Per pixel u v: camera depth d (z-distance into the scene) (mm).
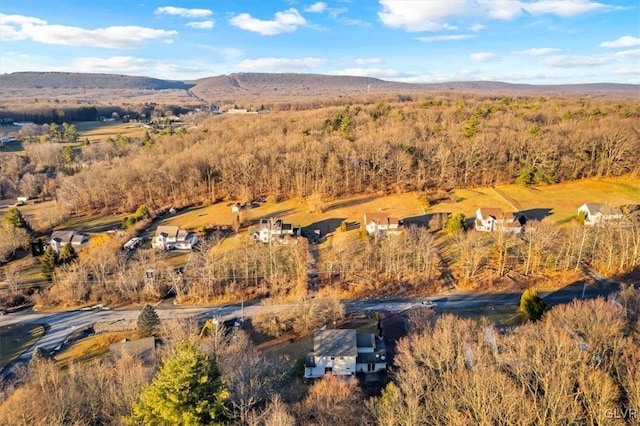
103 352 57875
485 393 33750
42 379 40000
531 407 33531
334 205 103562
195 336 54312
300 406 39062
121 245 86875
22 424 34531
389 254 73688
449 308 63531
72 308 69938
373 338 52656
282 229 86938
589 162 109312
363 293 69312
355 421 37344
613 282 67750
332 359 48875
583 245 74875
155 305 69375
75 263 77812
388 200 104188
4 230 89750
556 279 69250
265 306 65938
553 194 102000
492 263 74375
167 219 103250
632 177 109000
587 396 34094
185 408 25594
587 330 43500
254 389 40312
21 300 72062
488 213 85750
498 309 62500
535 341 41844
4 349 59531
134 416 29094
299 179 108125
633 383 34031
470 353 41375
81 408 38094
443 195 104250
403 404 37750
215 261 79562
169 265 79375
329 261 77000
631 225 76812
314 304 61094
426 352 42781
